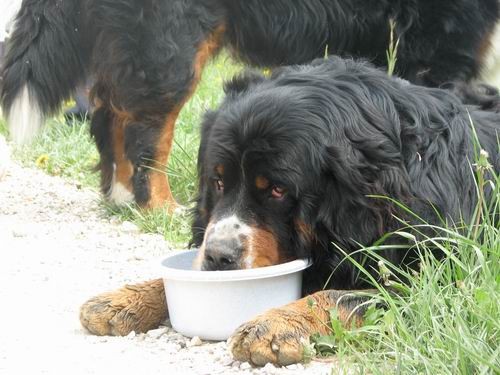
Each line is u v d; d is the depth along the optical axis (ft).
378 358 5.90
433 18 10.48
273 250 6.68
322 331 6.25
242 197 6.70
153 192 10.12
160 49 9.97
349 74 7.00
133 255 8.61
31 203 10.66
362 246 6.52
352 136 6.69
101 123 10.44
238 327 6.22
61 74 10.25
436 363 5.60
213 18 10.25
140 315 6.77
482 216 6.63
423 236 6.64
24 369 6.13
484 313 5.88
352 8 10.61
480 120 7.32
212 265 6.63
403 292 6.43
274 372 5.98
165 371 6.08
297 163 6.59
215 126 6.88
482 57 10.70
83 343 6.56
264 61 10.77
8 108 10.20
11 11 10.77
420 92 7.10
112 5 9.95
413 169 6.72
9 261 8.37
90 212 10.33
